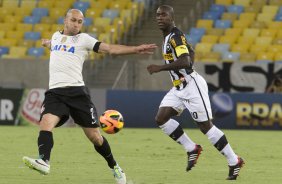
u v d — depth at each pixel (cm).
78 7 9031
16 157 4016
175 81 3145
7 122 6894
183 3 8950
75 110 2730
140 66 6912
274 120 6850
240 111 6869
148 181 3050
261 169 3597
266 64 6900
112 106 6888
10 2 9288
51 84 2738
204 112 3100
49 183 2962
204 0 8862
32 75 7144
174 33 3016
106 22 8656
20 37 8675
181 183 2997
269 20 8612
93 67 7069
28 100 6869
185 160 3975
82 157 4066
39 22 8919
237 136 6009
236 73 6919
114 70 7062
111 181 3047
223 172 3425
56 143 5003
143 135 5969
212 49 8125
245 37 8275
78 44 2727
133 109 6888
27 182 2981
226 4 8906
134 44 8488
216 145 3100
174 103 3172
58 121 2719
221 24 8550
